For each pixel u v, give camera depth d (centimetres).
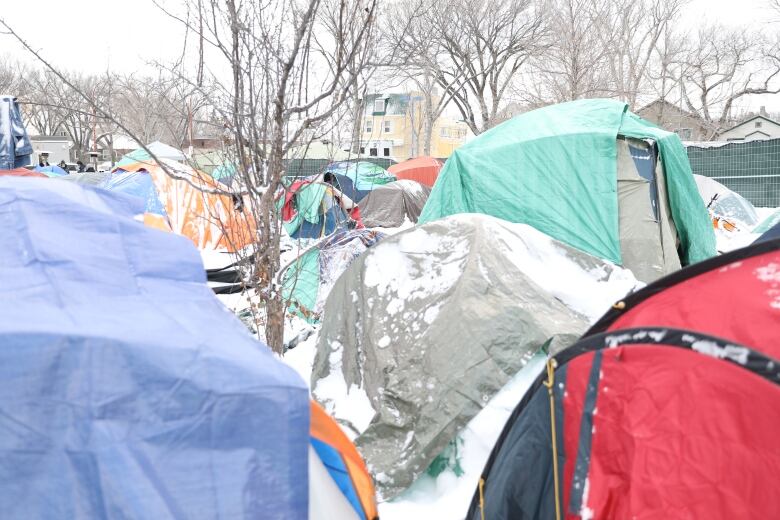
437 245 477
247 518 175
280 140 447
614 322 269
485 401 389
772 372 197
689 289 250
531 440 271
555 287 447
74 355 172
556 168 780
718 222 1302
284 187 476
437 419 393
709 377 213
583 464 244
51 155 4825
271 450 183
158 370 178
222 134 473
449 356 410
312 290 773
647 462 223
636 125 812
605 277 496
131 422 172
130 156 1525
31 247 220
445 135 5809
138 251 238
